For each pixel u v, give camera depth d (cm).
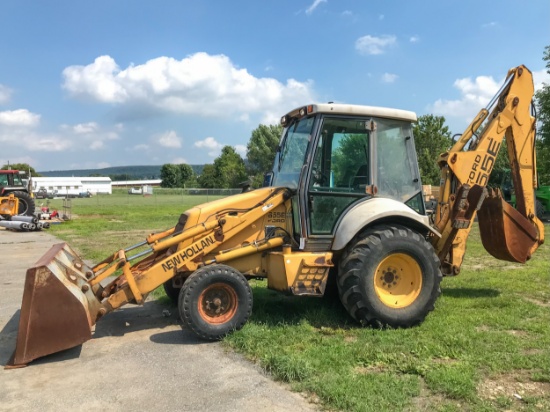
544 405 348
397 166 582
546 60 2447
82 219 2486
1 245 1430
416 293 538
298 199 545
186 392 384
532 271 840
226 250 555
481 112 651
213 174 9731
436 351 453
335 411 344
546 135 2483
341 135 560
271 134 6475
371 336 499
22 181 2458
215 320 507
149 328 562
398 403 350
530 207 673
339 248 532
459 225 604
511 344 470
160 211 3228
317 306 610
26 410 361
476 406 347
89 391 391
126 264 514
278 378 404
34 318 451
